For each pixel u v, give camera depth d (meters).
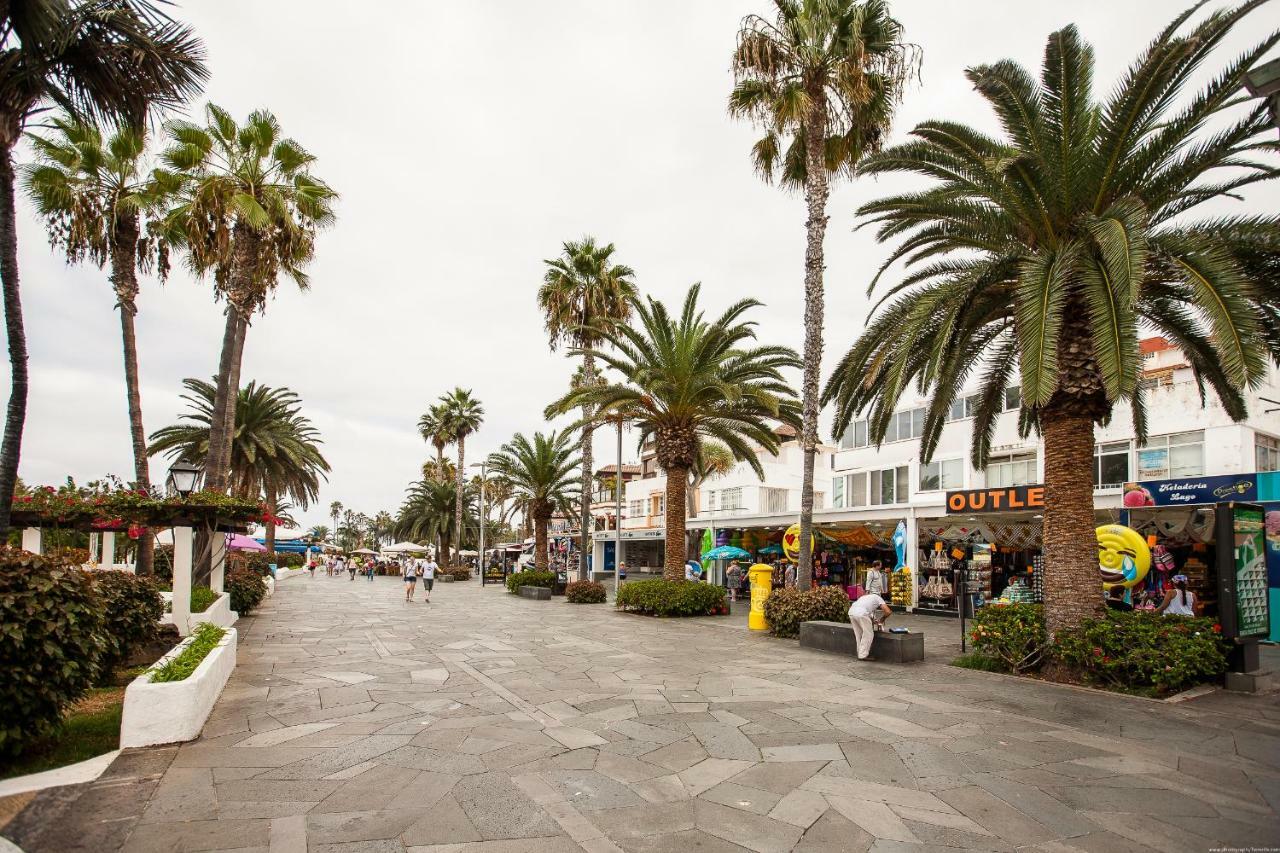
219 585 16.44
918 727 7.10
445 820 4.59
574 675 9.97
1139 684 9.05
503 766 5.73
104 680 9.18
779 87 16.14
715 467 30.66
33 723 5.50
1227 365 7.52
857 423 29.94
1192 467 19.06
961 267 11.28
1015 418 23.64
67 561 6.10
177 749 6.13
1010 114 9.95
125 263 17.25
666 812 4.78
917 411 27.19
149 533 16.41
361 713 7.52
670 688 9.03
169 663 7.22
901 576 22.20
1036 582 20.94
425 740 6.48
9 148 7.85
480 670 10.37
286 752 6.07
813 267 15.93
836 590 15.07
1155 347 21.11
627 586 21.33
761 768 5.75
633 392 20.22
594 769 5.68
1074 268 9.30
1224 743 6.61
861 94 15.01
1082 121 9.95
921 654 11.50
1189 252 8.42
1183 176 9.60
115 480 13.34
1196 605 15.73
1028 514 19.80
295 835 4.30
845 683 9.45
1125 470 20.62
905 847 4.27
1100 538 13.41
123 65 8.11
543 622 17.94
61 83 8.16
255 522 14.89
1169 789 5.33
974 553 22.36
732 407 19.67
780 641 14.03
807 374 15.92
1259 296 8.78
